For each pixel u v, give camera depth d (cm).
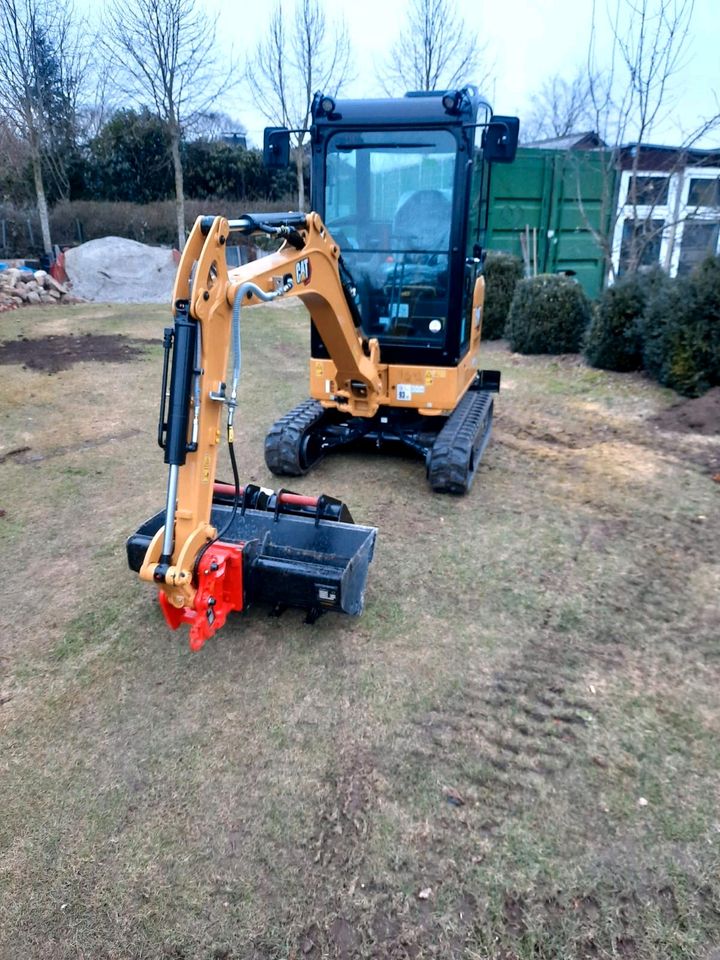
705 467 626
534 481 596
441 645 379
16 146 1670
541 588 434
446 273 533
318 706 334
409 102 501
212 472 331
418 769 299
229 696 341
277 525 408
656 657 372
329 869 257
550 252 1290
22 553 472
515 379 937
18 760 304
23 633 388
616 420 762
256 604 411
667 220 1191
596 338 926
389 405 572
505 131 480
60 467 615
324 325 479
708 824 274
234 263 1661
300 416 601
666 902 247
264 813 279
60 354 1016
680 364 802
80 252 1627
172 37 1511
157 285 1620
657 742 315
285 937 235
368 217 537
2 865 259
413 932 237
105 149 2438
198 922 240
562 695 343
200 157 2525
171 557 316
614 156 1127
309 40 1706
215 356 320
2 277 1506
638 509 543
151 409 778
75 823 275
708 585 441
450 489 554
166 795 287
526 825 274
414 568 454
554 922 240
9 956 230
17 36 1558
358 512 529
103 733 319
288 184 2608
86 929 238
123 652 372
